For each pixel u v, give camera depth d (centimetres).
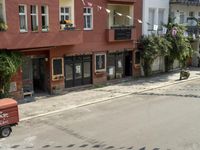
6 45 1861
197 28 3512
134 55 2848
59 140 1391
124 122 1631
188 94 2295
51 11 2066
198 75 3106
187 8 3525
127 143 1346
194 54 3684
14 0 1873
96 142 1362
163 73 3181
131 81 2745
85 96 2208
